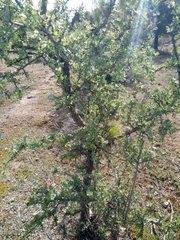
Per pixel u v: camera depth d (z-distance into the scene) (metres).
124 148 2.02
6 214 3.21
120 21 2.08
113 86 2.16
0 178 3.88
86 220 2.66
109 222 2.41
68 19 1.92
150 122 1.90
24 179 3.85
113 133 3.30
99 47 1.94
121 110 2.26
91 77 1.94
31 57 1.86
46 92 7.89
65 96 1.99
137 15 1.93
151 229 2.43
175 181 3.58
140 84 1.98
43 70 11.09
